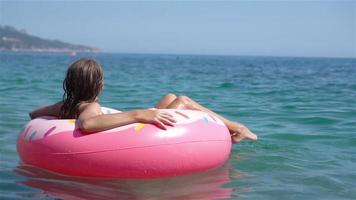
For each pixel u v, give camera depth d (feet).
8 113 22.75
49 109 14.28
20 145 13.64
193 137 12.71
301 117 23.50
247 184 12.16
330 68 122.42
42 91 35.70
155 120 12.46
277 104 29.43
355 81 56.39
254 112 25.39
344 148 16.63
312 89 42.55
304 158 15.10
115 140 12.10
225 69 101.65
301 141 17.71
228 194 11.32
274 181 12.47
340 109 26.89
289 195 11.29
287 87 44.93
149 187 11.73
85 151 12.09
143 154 12.08
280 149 16.33
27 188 11.50
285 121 22.30
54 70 75.61
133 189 11.57
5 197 10.77
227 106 28.09
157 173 12.34
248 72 84.58
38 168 13.23
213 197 11.07
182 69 95.61
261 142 17.42
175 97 15.61
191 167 12.73
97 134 12.23
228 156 14.52
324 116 23.77
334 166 14.12
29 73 64.08
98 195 11.05
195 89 41.22
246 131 16.07
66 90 13.24
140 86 43.32
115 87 41.45
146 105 27.81
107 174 12.21
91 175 12.30
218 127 13.80
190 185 11.96
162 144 12.23
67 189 11.46
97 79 13.01
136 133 12.20
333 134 19.01
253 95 35.83
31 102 28.04
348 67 138.72
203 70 92.43
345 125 21.13
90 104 12.84
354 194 11.43
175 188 11.70
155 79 56.24
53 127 12.75
